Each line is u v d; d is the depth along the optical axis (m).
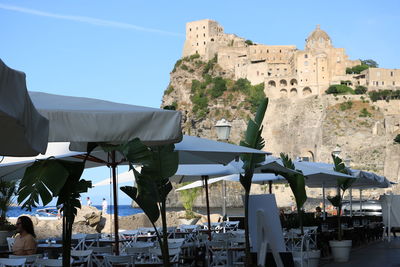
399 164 198.25
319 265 19.88
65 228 10.95
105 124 9.09
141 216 32.78
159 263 13.30
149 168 11.27
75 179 10.78
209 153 13.57
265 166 17.19
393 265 19.38
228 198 193.12
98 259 14.80
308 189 187.12
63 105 9.61
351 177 21.42
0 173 13.90
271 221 14.92
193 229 24.16
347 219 30.08
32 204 10.26
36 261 11.48
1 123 6.74
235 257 18.78
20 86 6.09
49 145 13.93
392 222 30.16
